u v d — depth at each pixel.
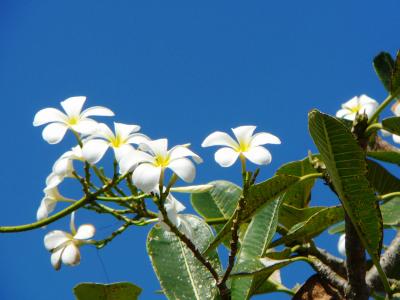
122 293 1.28
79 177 1.11
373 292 1.24
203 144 1.08
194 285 1.29
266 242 1.26
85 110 1.14
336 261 1.26
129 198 1.11
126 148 1.08
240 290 1.24
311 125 1.11
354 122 1.18
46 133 1.11
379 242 1.15
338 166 1.12
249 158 1.06
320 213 1.26
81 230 1.16
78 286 1.26
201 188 1.12
